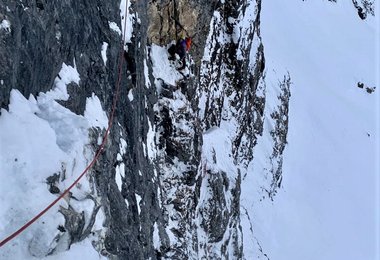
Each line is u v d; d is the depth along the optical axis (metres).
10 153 4.89
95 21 8.02
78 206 5.36
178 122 12.61
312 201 25.70
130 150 8.80
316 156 28.80
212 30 16.09
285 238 21.48
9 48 5.22
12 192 4.74
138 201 8.71
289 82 28.39
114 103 7.89
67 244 5.16
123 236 7.15
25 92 5.57
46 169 5.12
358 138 32.94
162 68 12.52
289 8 38.91
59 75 6.47
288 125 28.41
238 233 16.86
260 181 21.36
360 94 38.09
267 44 32.34
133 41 9.71
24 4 5.63
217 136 16.66
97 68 7.79
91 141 6.16
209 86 16.08
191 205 13.22
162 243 11.28
